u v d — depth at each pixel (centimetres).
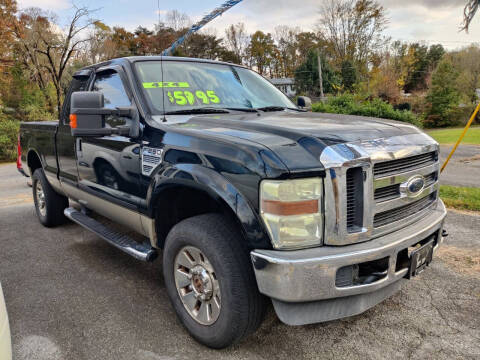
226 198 218
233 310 225
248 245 213
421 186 251
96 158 351
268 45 6512
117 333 269
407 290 326
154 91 316
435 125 4566
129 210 312
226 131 248
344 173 208
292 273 199
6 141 1620
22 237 482
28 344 257
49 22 2930
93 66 400
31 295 327
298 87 5259
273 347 252
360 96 2603
